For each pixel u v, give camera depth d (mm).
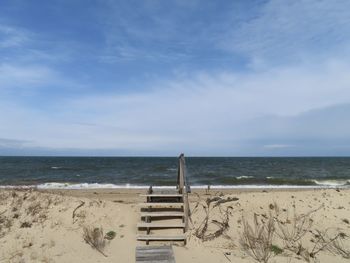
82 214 9445
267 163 81688
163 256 7797
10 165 64562
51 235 8508
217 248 8383
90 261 7602
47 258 7531
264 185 30141
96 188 23719
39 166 61375
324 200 10938
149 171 49719
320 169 57312
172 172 48031
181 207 9938
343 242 8969
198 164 75188
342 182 34094
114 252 8070
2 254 7590
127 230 9016
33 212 9375
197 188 23844
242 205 10281
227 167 62469
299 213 10109
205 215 9664
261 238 8656
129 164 71812
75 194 17141
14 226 8797
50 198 10219
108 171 49469
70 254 7812
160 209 9883
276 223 9578
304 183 33250
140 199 12055
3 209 9445
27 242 8141
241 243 8617
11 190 11008
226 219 9477
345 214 10211
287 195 11203
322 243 8867
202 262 7758
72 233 8680
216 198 10766
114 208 9938
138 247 8227
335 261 8086
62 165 65688
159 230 9016
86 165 66125
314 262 7996
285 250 8492
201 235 8750
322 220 9875
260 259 7957
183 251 8188
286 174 45875
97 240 8383
